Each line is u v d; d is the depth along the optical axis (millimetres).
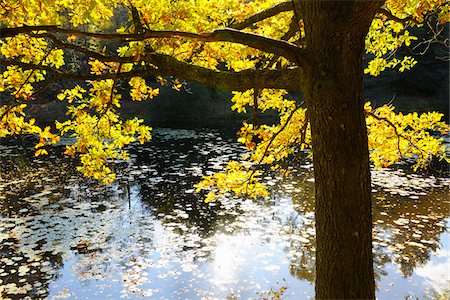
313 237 7559
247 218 8500
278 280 6113
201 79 2721
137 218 8578
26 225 8227
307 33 2277
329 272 2320
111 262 6723
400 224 7852
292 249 7098
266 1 4168
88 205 9367
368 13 2072
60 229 8016
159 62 2871
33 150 15234
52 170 12398
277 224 8164
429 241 7168
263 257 6816
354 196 2268
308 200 9445
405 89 20172
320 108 2238
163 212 8906
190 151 14453
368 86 20422
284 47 2211
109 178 4434
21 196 10023
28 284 6062
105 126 4070
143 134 4203
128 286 5984
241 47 3883
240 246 7242
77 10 3850
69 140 16734
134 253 7027
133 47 2854
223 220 8430
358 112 2252
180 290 5855
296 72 2529
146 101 21281
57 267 6562
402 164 12148
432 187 9977
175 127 19156
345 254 2281
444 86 19328
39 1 3285
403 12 4363
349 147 2236
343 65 2189
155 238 7617
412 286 5820
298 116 4242
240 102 4508
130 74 2840
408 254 6727
